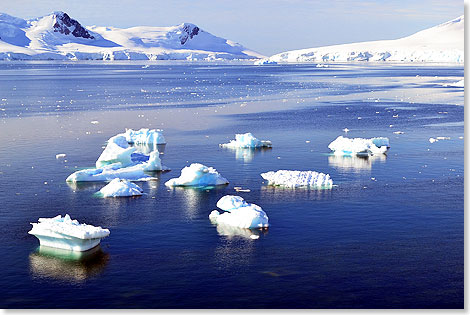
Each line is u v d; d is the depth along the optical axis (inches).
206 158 2260.1
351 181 1909.4
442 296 1117.1
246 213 1493.6
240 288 1152.2
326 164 2149.4
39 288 1158.3
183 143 2568.9
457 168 2069.4
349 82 6540.4
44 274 1217.4
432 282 1171.9
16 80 6904.5
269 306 1081.4
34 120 3287.4
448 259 1278.3
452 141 2561.5
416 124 3078.2
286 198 1723.7
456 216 1553.9
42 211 1614.2
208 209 1630.2
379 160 2206.0
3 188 1835.6
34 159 2242.9
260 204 1668.3
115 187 1761.8
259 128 2970.0
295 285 1161.4
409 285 1159.0
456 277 1193.4
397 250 1327.5
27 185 1873.8
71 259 1290.6
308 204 1663.4
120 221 1533.0
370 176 1969.7
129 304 1092.5
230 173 2030.0
